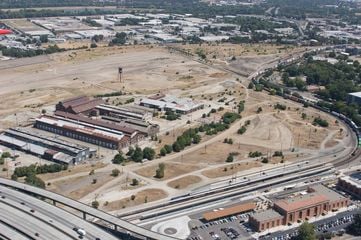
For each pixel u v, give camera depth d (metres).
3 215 169.88
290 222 195.12
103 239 159.38
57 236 158.88
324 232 188.75
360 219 189.12
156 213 195.88
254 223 190.62
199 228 188.50
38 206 178.12
